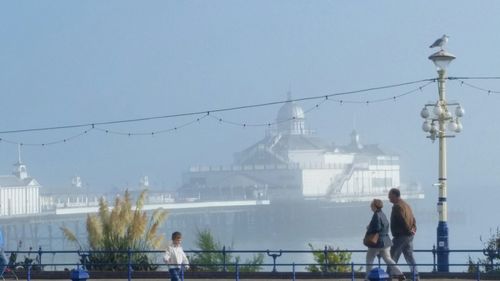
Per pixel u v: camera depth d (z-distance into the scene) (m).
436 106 29.72
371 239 21.61
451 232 151.38
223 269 30.45
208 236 36.28
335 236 189.25
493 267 27.42
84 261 31.20
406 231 22.12
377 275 17.58
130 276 28.08
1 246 24.41
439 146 29.83
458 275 26.73
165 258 23.41
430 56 29.94
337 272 28.14
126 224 34.06
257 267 33.75
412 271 22.97
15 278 29.98
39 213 169.88
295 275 28.25
